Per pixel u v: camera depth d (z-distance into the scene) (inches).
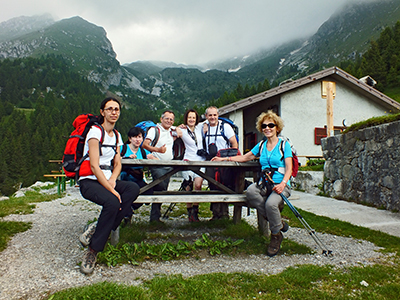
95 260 108.5
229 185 179.9
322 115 558.3
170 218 199.5
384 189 243.6
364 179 267.6
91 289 86.9
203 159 179.8
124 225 166.9
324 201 282.8
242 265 118.3
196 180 184.2
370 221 204.2
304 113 549.0
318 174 338.6
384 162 244.7
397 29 3846.0
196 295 89.1
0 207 216.5
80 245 134.3
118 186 123.1
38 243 135.6
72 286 94.6
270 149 140.9
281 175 136.3
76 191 383.6
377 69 3218.5
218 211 190.4
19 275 100.9
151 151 173.6
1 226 156.9
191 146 183.0
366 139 267.6
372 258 129.6
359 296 92.4
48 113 4589.1
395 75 3134.8
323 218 207.6
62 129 3973.9
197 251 131.4
